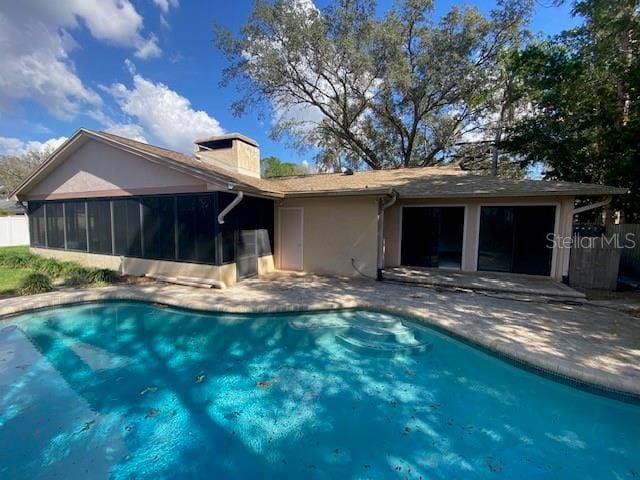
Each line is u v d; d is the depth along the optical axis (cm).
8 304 739
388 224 1234
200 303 782
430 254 1193
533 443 378
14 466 339
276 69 2045
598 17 1331
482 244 1111
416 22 2008
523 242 1055
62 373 530
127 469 337
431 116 2392
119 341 657
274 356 591
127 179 1073
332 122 2517
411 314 718
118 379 511
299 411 434
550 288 890
